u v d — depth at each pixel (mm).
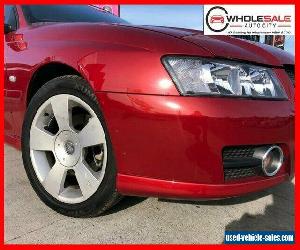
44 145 2439
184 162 1937
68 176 2473
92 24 2398
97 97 2055
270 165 2189
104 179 2162
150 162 1997
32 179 2512
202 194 1972
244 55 2152
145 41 2057
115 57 2045
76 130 2295
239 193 2066
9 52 2732
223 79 1993
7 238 2084
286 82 2285
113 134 2047
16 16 3027
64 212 2338
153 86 1933
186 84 1922
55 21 3061
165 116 1902
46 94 2381
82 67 2125
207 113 1884
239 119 1941
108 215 2350
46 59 2359
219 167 1960
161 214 2387
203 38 2201
